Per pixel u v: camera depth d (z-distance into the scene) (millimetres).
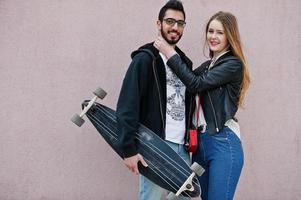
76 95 3684
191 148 2994
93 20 3656
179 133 3043
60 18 3643
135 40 3678
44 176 3699
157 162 2947
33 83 3662
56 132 3691
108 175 3738
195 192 2922
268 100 3793
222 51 3094
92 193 3734
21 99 3662
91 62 3674
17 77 3650
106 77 3684
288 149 3822
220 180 2914
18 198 3688
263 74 3775
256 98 3787
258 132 3805
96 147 3721
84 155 3719
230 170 2924
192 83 2908
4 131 3664
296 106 3811
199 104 3059
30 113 3670
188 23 3699
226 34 3029
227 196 2918
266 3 3738
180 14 3025
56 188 3713
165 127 3000
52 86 3672
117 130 2975
